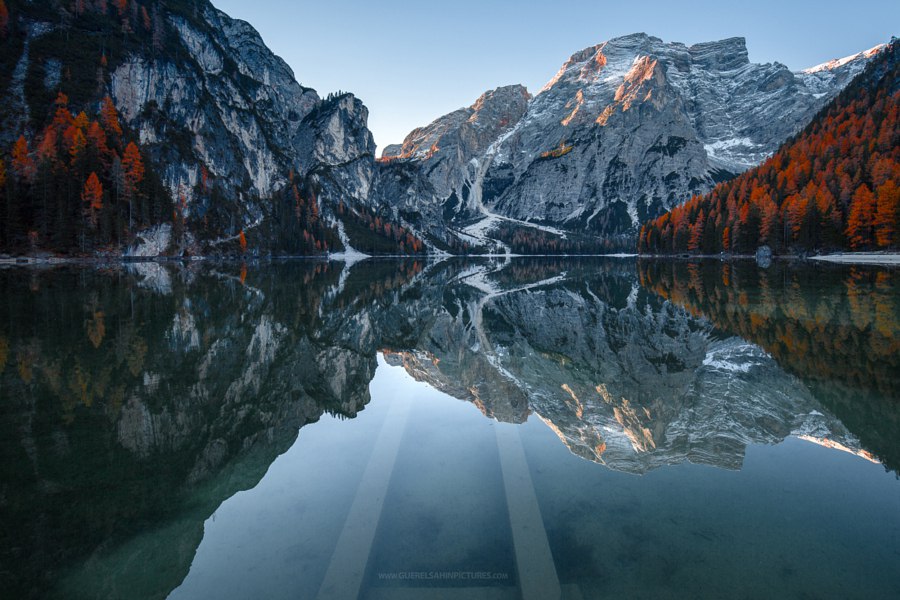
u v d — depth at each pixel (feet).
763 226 315.17
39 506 16.69
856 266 199.82
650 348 50.11
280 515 15.69
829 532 13.96
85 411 27.84
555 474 18.75
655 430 24.64
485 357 47.93
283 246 479.00
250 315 72.69
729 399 29.91
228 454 21.83
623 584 11.21
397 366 43.80
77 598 11.54
